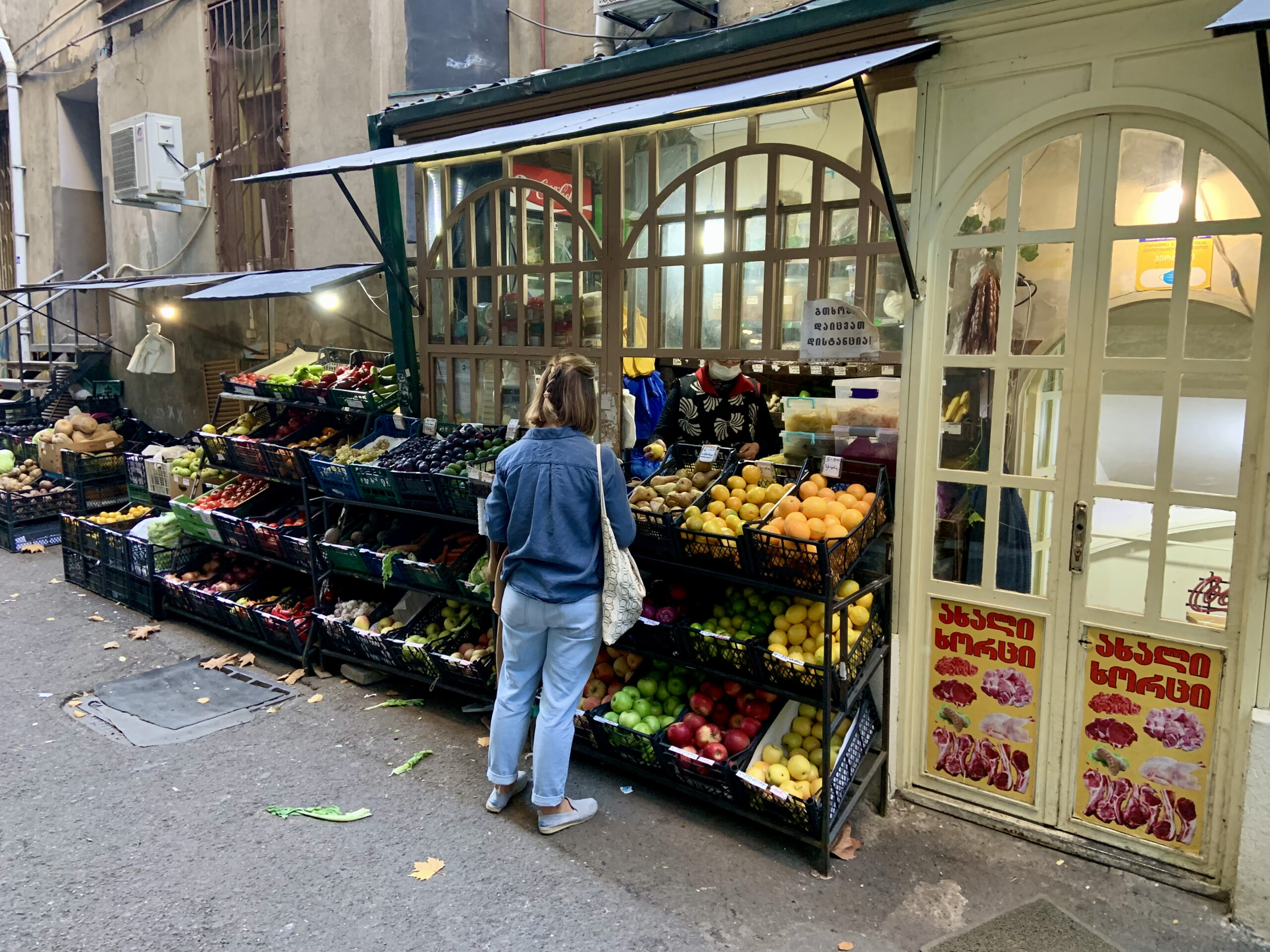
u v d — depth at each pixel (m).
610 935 2.71
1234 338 2.64
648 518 3.27
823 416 3.43
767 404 4.81
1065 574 2.99
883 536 3.30
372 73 6.24
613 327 3.98
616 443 4.05
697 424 4.41
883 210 3.21
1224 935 2.67
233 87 7.36
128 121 7.37
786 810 3.03
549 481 3.08
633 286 3.92
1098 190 2.81
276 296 4.75
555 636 3.18
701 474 3.57
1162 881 2.90
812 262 3.37
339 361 5.91
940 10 2.92
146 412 8.62
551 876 3.00
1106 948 2.63
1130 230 2.77
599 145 3.92
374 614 4.50
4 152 10.63
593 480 3.09
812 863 3.06
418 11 5.79
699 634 3.22
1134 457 2.83
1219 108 2.56
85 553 6.07
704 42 3.43
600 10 5.16
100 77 8.71
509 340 4.45
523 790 3.54
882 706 3.37
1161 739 2.88
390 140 4.77
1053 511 2.99
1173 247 2.71
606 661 3.83
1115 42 2.69
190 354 8.00
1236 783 2.73
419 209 4.69
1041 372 3.01
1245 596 2.64
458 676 4.05
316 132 6.68
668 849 3.16
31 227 10.12
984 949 2.64
